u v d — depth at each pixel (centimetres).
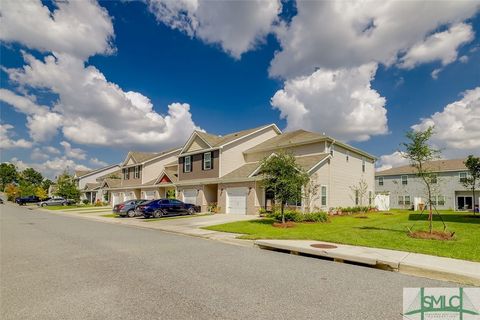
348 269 698
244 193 2323
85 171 6712
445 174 3712
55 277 627
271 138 3044
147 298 496
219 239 1177
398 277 632
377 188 4388
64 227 1691
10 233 1394
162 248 980
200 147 2880
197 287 554
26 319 414
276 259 806
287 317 421
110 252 905
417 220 1741
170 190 3209
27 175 11188
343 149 2588
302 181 1552
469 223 1521
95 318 417
